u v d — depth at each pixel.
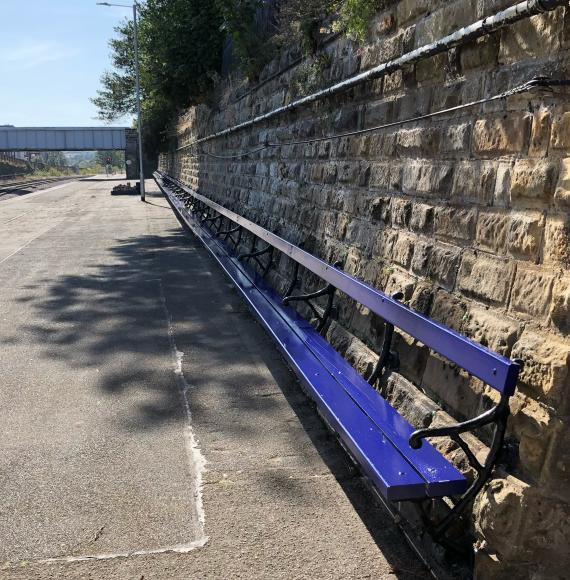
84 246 13.11
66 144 61.47
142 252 12.12
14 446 3.95
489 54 3.14
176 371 5.32
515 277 2.80
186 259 11.18
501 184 2.97
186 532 3.05
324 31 5.87
